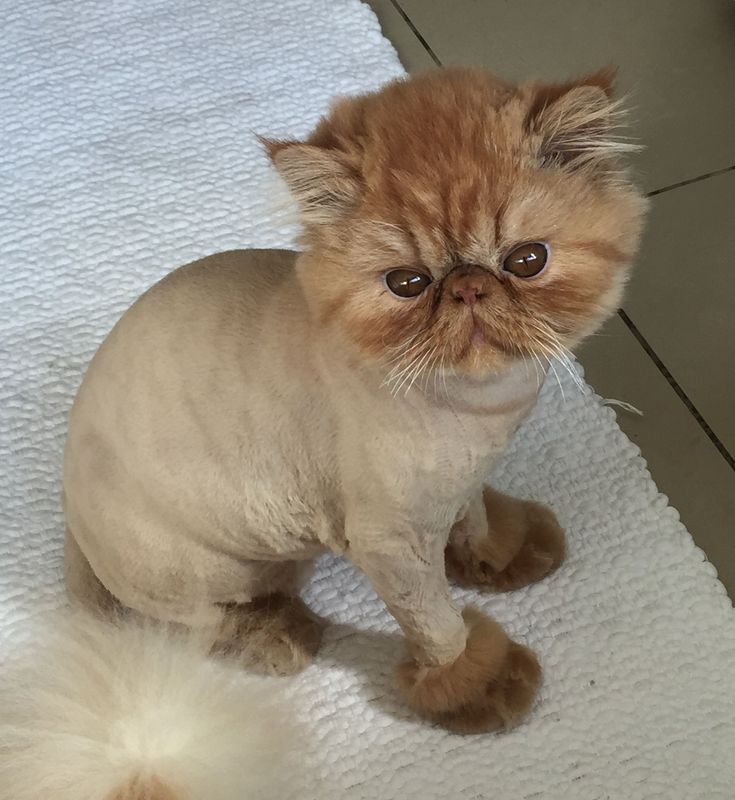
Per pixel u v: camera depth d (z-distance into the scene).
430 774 0.98
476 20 1.54
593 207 0.66
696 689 1.01
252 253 0.86
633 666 1.03
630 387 1.22
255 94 1.44
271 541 0.90
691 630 1.04
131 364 0.84
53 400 1.22
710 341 1.25
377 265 0.66
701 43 1.49
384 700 1.03
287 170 0.67
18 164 1.40
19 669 0.91
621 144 0.68
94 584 1.01
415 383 0.72
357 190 0.66
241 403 0.81
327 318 0.71
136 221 1.34
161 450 0.84
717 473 1.16
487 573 1.06
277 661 1.02
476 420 0.75
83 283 1.30
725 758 0.97
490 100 0.66
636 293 1.28
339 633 1.07
